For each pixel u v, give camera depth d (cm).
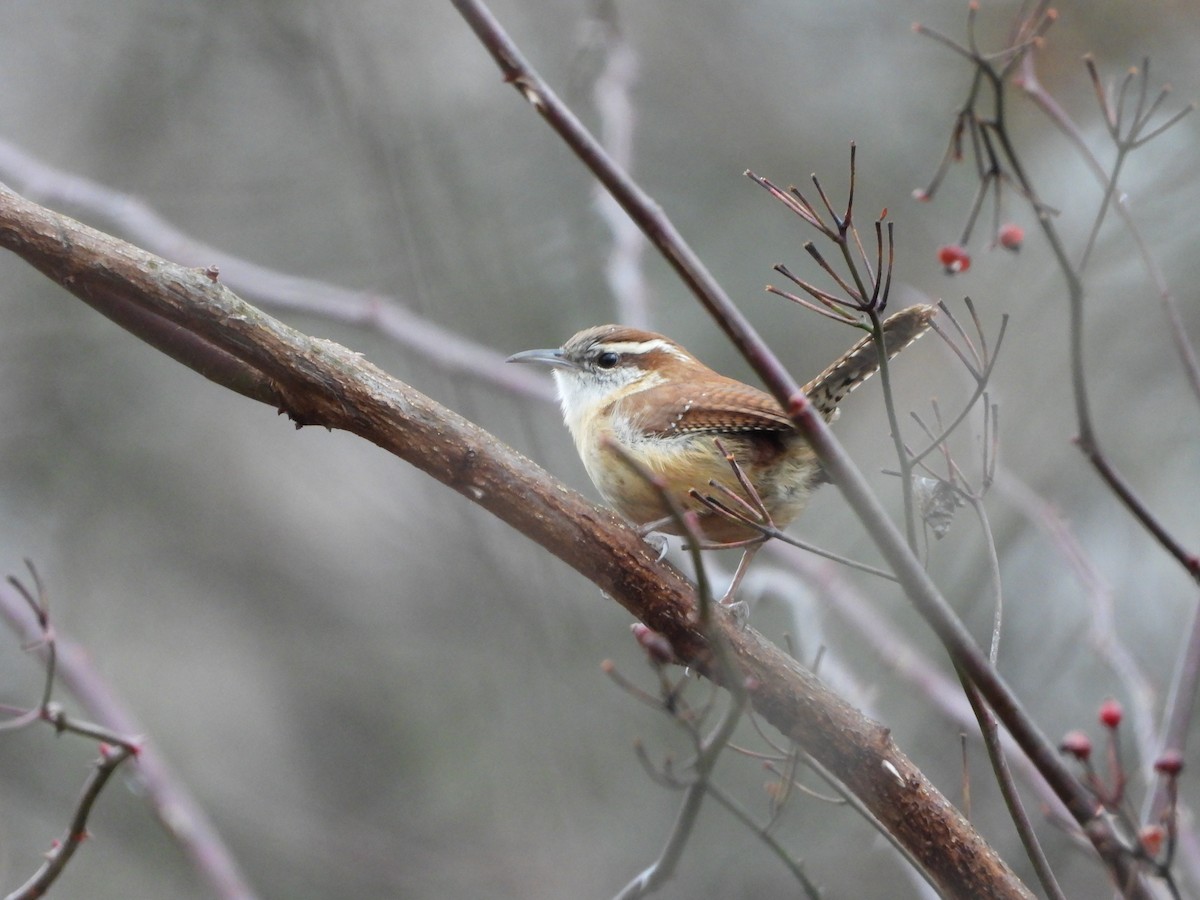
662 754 1158
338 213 1359
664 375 855
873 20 1375
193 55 1365
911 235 1283
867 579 1180
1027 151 1259
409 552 1312
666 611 561
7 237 538
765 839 514
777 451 721
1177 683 605
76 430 1343
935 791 538
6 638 1238
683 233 1307
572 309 1266
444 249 1260
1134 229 670
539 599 1176
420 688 1314
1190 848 641
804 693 551
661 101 1366
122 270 542
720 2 1394
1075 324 608
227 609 1339
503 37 448
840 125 1339
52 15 1371
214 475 1373
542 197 1325
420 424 561
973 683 467
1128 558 1183
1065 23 1235
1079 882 980
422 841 1211
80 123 1357
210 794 1235
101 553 1320
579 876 1123
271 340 550
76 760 1208
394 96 1280
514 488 564
